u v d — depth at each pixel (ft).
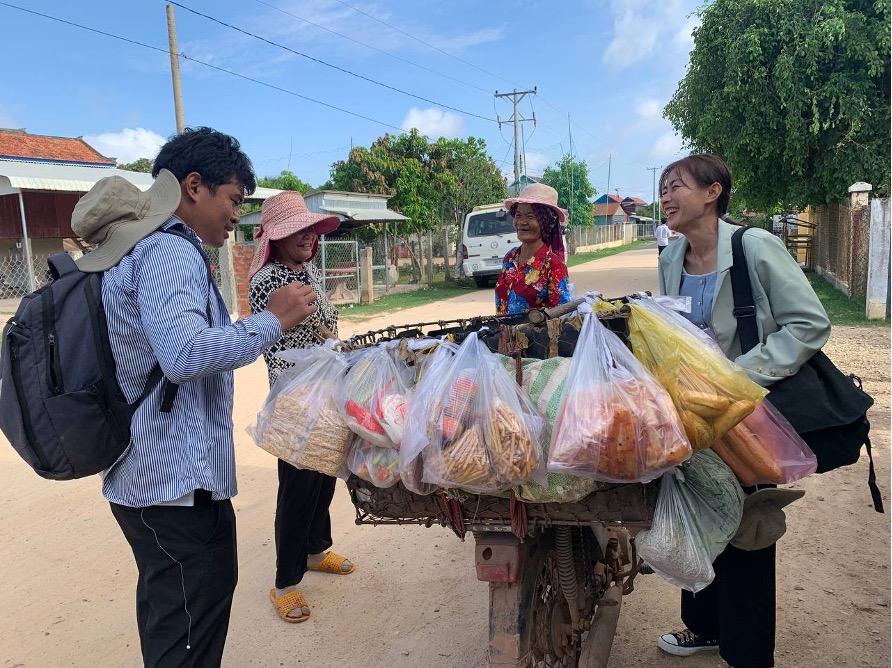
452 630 9.67
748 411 5.48
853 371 21.38
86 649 9.46
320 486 10.12
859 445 6.56
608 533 8.48
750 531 6.50
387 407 5.74
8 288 63.82
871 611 9.35
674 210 7.30
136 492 6.08
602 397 5.34
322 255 50.55
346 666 8.98
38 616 10.29
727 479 5.96
